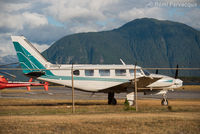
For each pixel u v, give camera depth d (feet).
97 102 138.10
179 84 123.24
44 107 106.42
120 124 61.62
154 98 171.63
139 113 82.48
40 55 118.21
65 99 166.20
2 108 102.78
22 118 73.20
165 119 67.77
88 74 115.34
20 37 117.80
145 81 114.52
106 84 115.85
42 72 114.83
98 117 73.00
